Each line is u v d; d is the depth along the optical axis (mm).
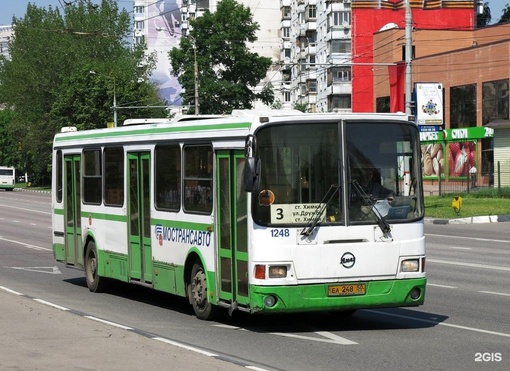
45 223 41781
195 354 9781
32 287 18078
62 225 18516
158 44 142000
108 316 13891
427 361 9859
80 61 91750
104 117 81000
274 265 11523
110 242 16234
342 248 11703
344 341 11281
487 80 59281
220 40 77312
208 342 11305
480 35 73812
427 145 62125
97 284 16938
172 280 13938
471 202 43844
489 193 47000
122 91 81250
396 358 10062
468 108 61125
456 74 62312
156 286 14477
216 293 12672
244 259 11859
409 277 11977
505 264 20719
